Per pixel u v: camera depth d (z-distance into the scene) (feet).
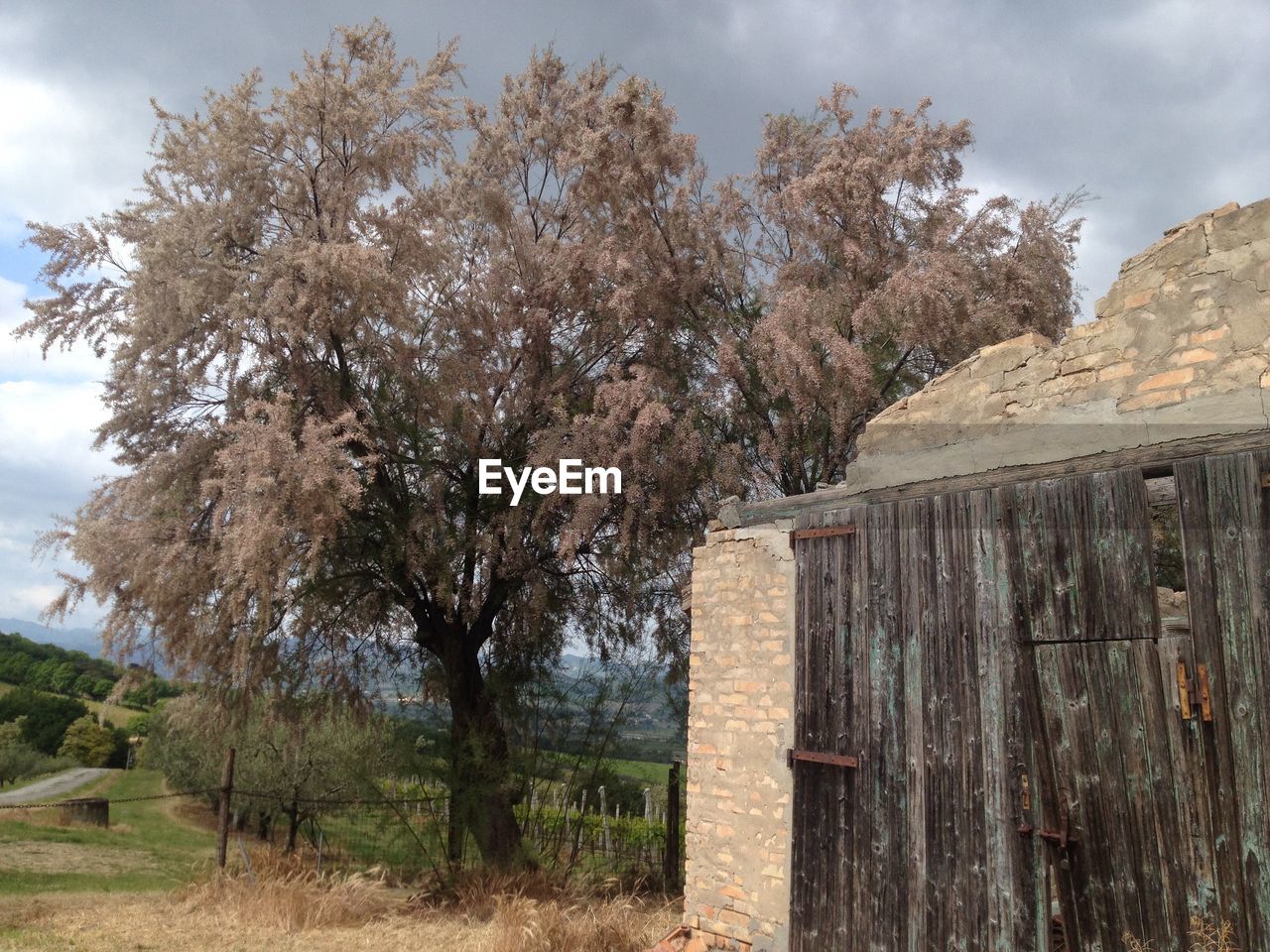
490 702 41.34
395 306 35.65
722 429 40.63
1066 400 17.72
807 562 21.44
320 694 41.22
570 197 44.27
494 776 38.63
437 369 39.34
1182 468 15.28
